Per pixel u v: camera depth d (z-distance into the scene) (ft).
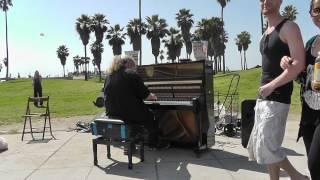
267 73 13.16
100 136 22.50
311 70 11.31
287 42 12.51
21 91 138.10
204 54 25.64
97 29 250.57
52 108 63.72
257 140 13.43
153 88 26.55
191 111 24.75
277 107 13.04
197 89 24.31
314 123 11.17
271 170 13.89
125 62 22.66
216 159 22.79
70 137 31.81
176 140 25.72
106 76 23.13
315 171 10.77
